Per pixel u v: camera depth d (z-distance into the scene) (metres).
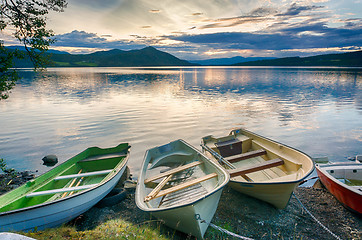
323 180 8.27
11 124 19.69
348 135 15.74
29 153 13.50
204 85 56.41
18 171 11.34
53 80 72.06
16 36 8.28
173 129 17.78
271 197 6.82
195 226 5.22
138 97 35.94
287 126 18.09
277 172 8.48
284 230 6.10
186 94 39.47
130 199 8.05
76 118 21.77
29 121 20.69
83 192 6.29
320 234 5.99
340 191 7.12
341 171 8.30
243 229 6.11
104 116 22.55
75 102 30.94
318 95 35.34
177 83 63.56
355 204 6.70
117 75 106.19
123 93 41.09
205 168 8.30
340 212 7.11
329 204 7.62
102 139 15.66
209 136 11.35
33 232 5.25
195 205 4.92
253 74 106.00
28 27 8.31
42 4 8.67
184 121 20.25
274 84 54.94
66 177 7.62
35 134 16.91
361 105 26.39
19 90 44.59
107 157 9.66
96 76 96.62
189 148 9.89
